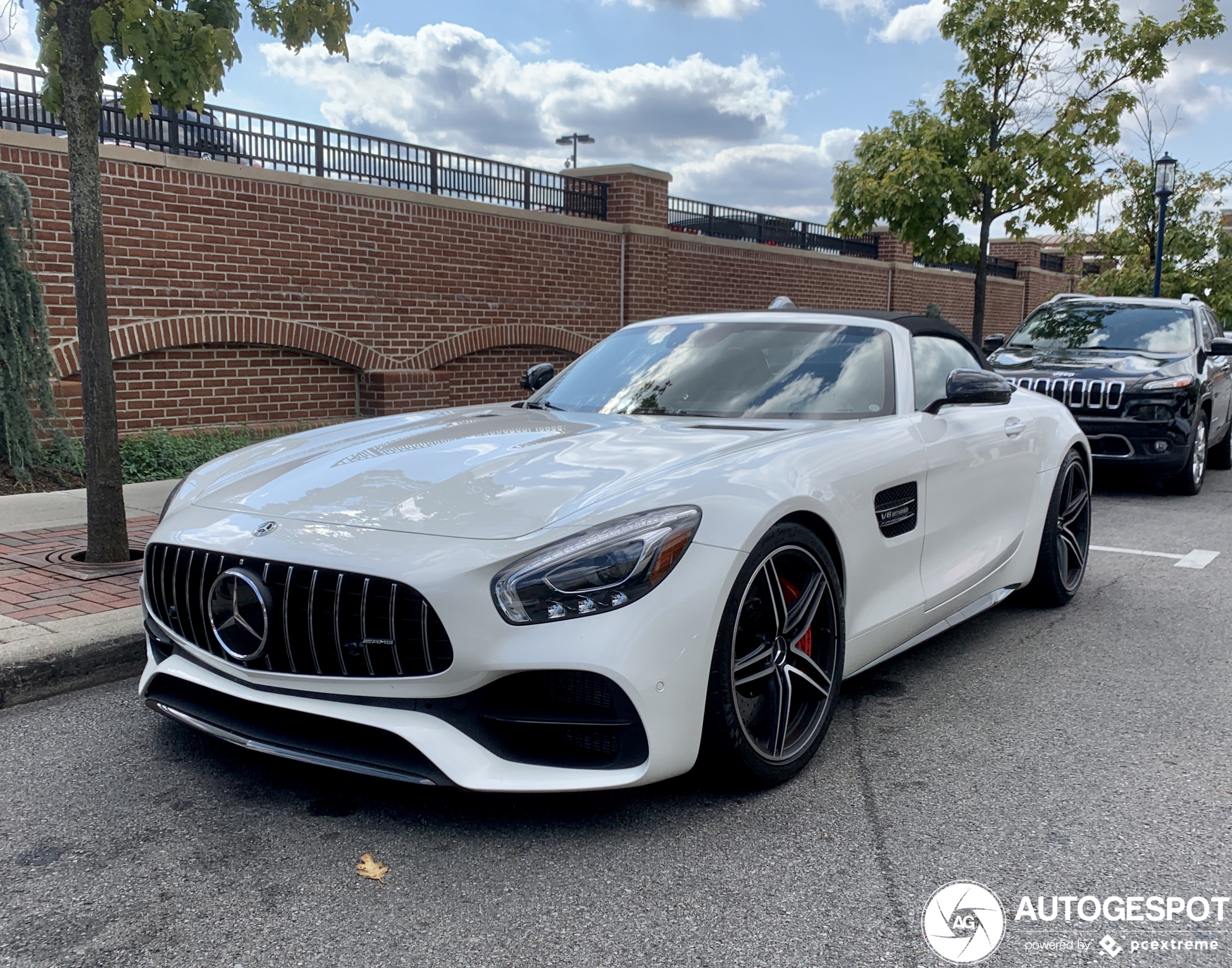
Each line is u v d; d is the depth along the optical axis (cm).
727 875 227
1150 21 1106
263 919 208
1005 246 2405
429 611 228
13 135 682
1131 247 1736
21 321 626
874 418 341
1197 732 317
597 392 380
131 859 233
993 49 1146
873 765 290
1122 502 805
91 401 447
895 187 1170
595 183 1238
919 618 345
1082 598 494
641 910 212
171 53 423
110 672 356
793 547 268
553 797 265
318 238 891
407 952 197
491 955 196
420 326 995
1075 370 808
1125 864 233
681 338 401
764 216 1585
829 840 244
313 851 237
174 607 271
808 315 400
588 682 232
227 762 287
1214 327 970
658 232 1284
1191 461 805
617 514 238
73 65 428
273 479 292
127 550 465
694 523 241
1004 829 251
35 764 285
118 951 197
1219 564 571
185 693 279
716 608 240
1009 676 373
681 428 317
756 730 268
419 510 253
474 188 1085
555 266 1149
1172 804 265
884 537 315
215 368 835
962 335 435
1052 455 445
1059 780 280
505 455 287
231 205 820
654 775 234
